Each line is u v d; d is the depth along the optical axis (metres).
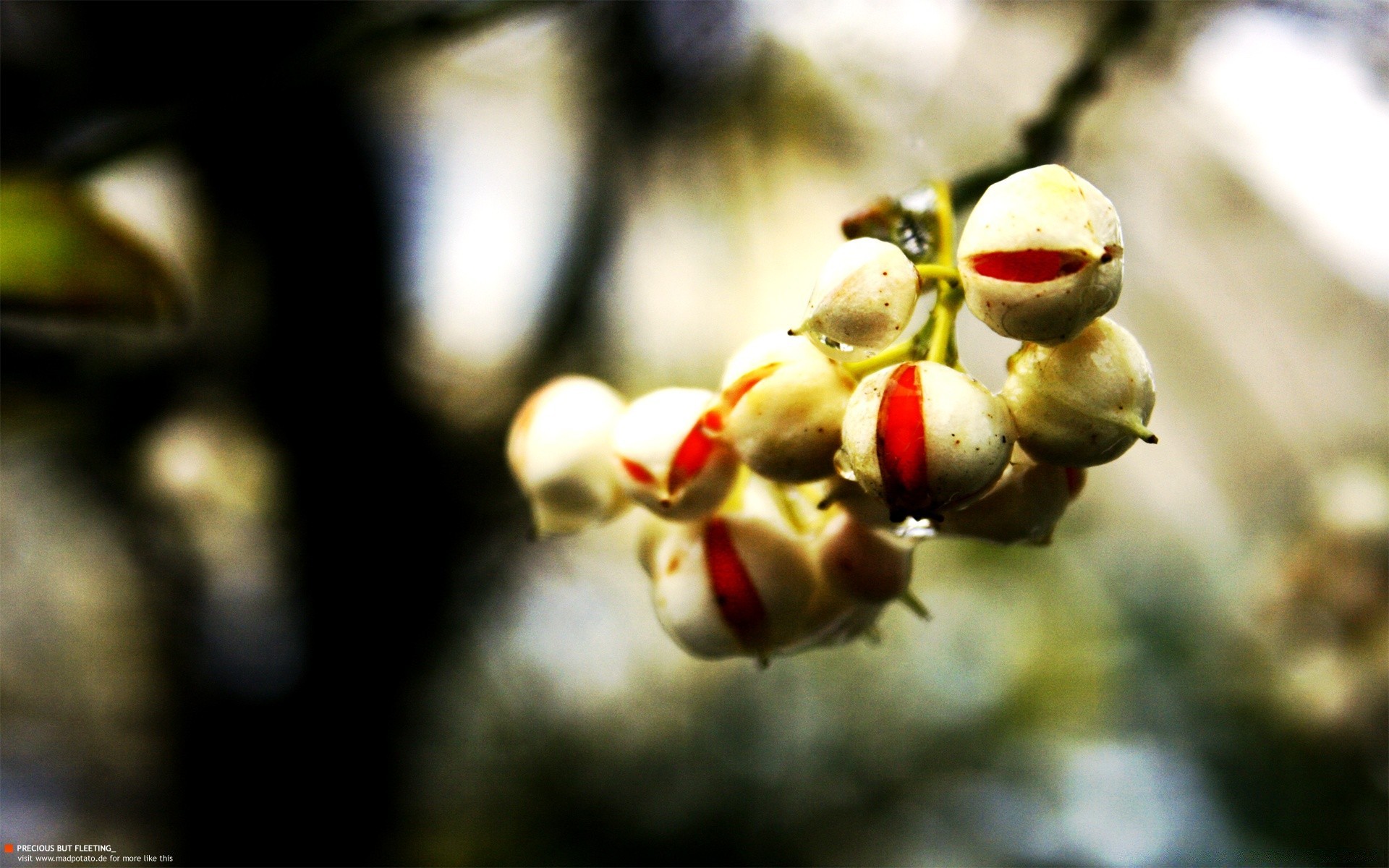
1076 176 0.21
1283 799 0.42
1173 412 0.54
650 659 0.52
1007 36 0.34
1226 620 0.49
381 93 0.41
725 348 0.47
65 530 0.49
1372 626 0.40
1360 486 0.42
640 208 0.42
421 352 0.44
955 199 0.23
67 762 0.48
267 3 0.34
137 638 0.45
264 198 0.38
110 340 0.34
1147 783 0.46
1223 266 0.46
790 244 0.43
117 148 0.25
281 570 0.41
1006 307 0.21
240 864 0.39
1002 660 0.53
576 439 0.23
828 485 0.22
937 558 0.57
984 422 0.21
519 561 0.45
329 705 0.40
